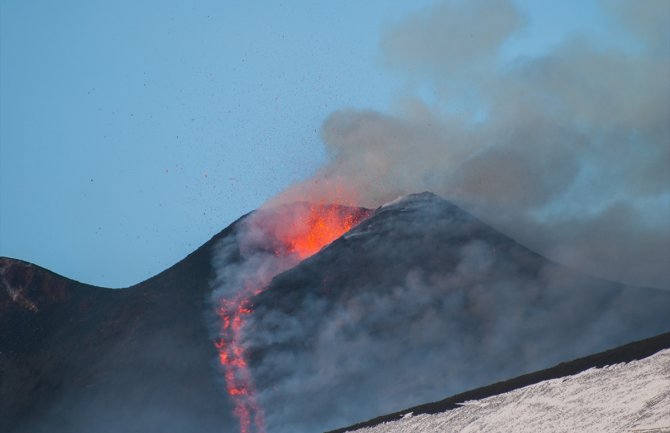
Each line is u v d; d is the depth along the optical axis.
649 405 78.06
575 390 90.56
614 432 76.50
